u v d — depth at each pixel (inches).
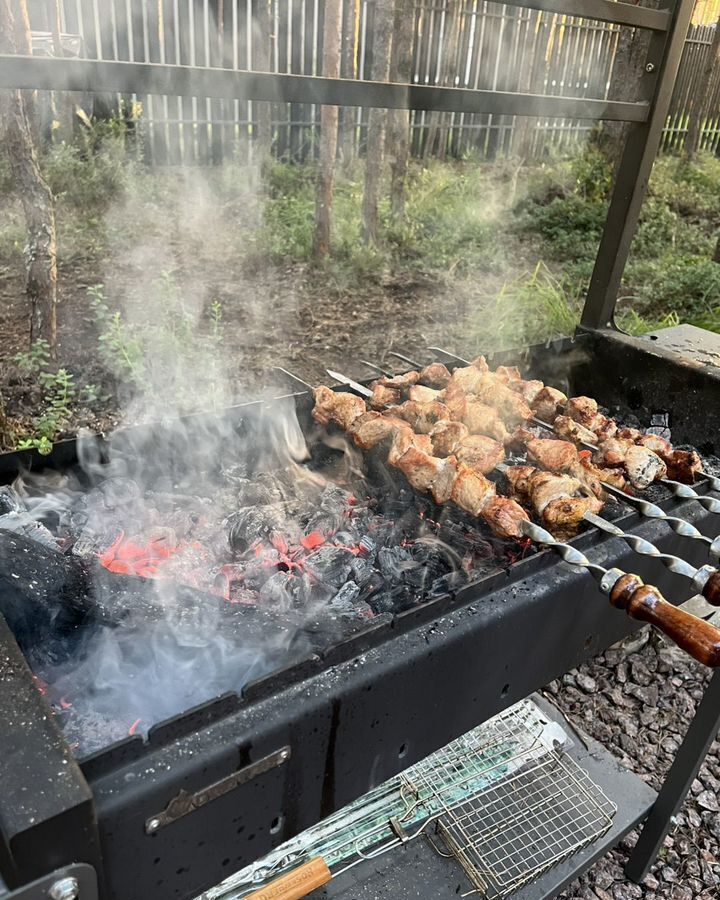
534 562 58.1
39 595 50.8
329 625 55.6
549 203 357.1
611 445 75.0
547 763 79.4
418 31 343.6
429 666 49.6
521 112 78.1
